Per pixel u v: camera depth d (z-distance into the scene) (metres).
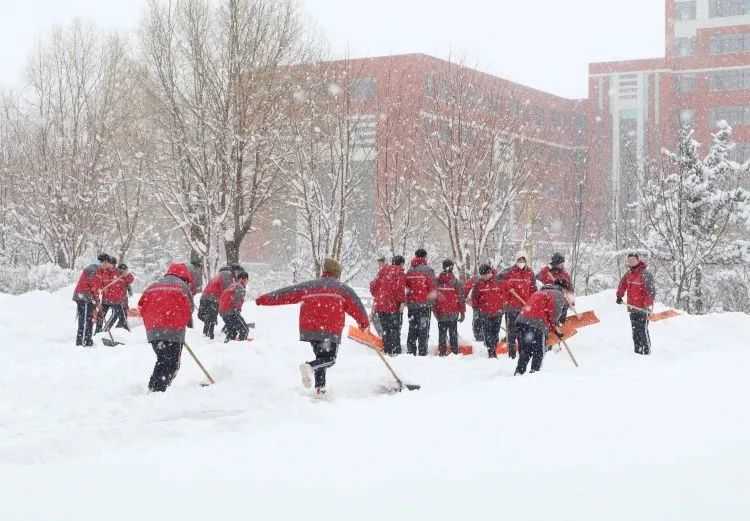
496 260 29.39
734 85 78.75
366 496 4.70
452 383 11.22
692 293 31.91
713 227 31.47
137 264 40.81
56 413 8.55
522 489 4.73
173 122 29.17
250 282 38.69
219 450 6.26
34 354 13.57
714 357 12.98
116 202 34.84
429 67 33.28
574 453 5.64
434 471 5.25
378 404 8.58
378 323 16.44
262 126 28.20
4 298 20.59
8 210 39.38
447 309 15.16
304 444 6.35
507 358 14.54
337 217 29.22
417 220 33.62
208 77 28.69
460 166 27.58
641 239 32.97
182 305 9.92
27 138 39.00
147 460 5.93
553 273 13.81
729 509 4.28
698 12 80.94
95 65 36.59
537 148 33.38
